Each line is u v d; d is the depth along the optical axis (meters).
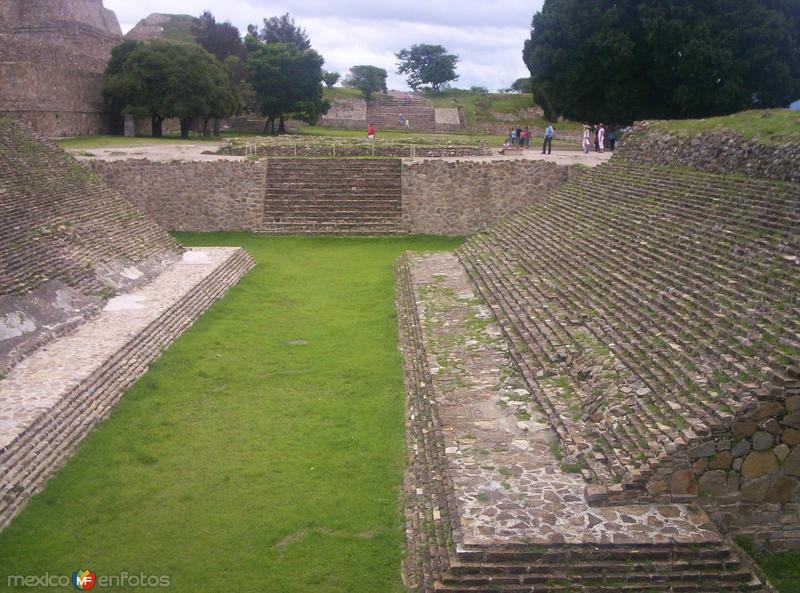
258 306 16.98
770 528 7.86
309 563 7.77
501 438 9.23
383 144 30.42
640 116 34.53
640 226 14.93
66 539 8.03
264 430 10.69
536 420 9.70
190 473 9.45
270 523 8.43
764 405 7.57
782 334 8.66
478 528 7.30
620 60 31.45
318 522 8.48
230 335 14.79
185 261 19.05
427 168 24.92
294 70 47.34
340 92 61.22
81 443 10.04
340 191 25.94
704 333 9.60
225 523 8.42
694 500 7.76
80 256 15.30
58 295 13.51
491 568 6.93
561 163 25.22
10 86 29.69
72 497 8.79
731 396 7.93
